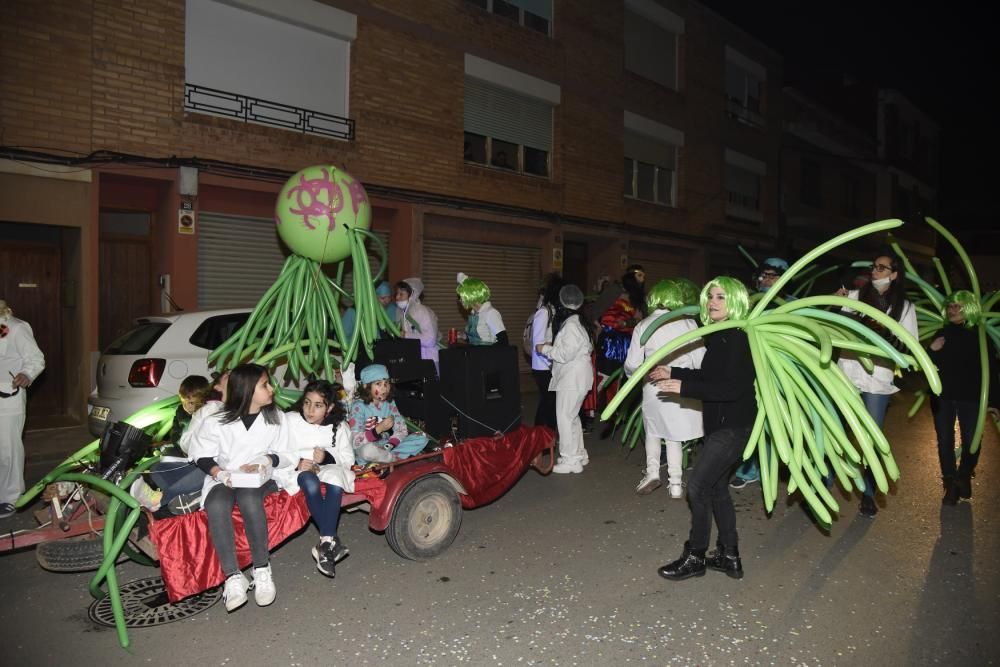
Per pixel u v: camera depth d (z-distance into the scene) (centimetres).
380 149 1173
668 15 1808
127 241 991
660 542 528
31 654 361
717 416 434
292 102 1080
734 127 2069
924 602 425
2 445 564
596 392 880
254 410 416
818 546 517
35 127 838
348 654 363
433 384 595
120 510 411
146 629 389
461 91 1299
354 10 1130
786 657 361
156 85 928
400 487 468
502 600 427
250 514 398
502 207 1369
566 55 1513
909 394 1351
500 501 629
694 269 1938
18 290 897
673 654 364
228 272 1034
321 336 612
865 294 569
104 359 723
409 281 757
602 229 1609
